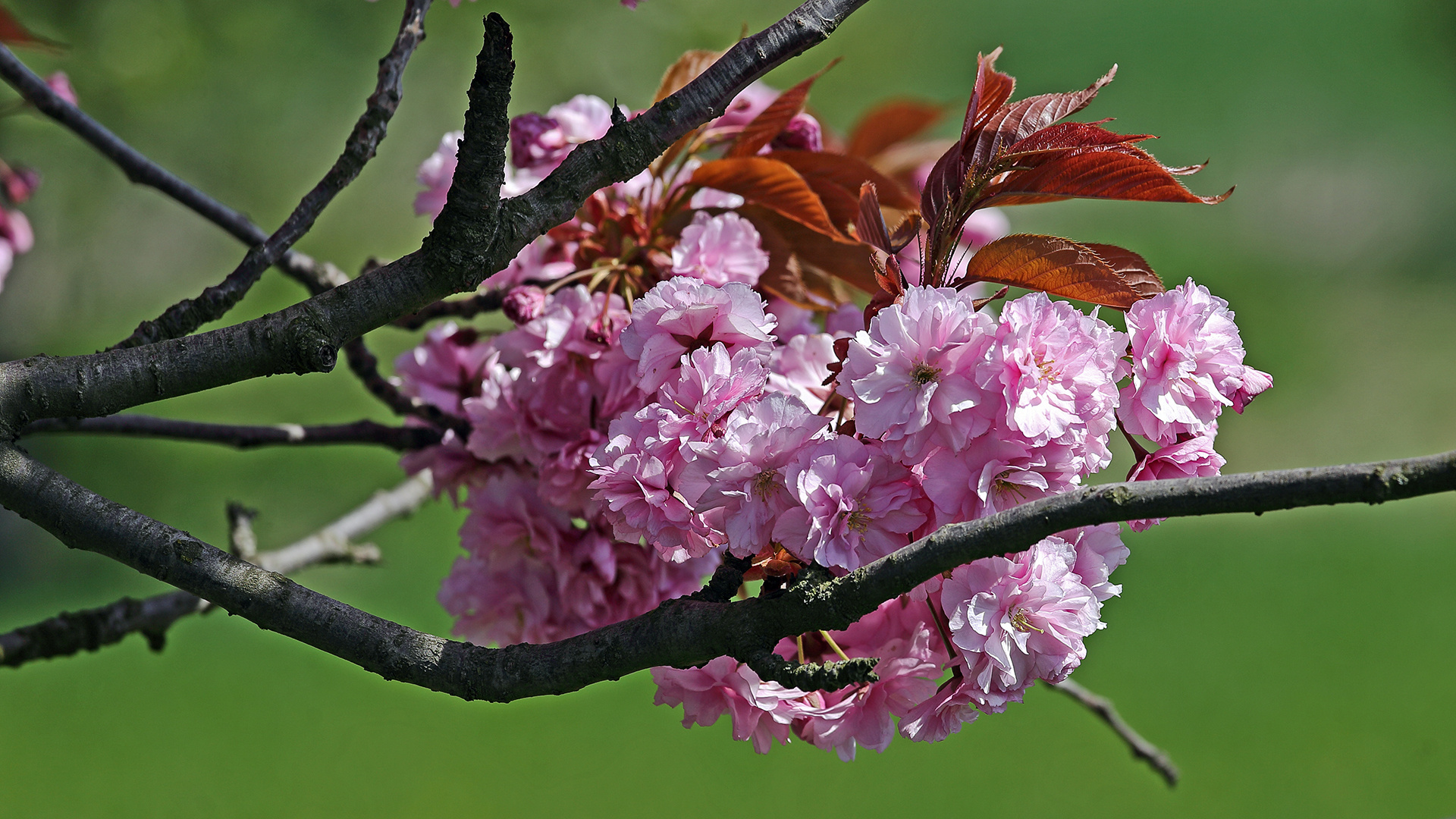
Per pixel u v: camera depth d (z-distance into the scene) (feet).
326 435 11.79
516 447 11.44
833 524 10.84
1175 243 80.48
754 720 11.05
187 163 46.80
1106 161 11.03
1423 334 70.69
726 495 10.88
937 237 11.05
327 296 10.92
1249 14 108.06
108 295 51.90
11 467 10.88
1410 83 101.19
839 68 44.60
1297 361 68.18
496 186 10.87
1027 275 11.04
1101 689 35.06
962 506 10.85
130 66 39.50
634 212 11.56
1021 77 94.22
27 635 11.62
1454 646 37.17
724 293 11.00
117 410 10.93
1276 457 60.18
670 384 11.00
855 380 10.85
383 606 40.24
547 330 11.37
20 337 50.90
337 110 47.29
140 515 10.89
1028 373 10.82
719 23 43.73
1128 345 10.94
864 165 11.51
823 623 10.77
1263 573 45.32
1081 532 10.96
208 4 41.86
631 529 11.03
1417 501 52.44
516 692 10.86
